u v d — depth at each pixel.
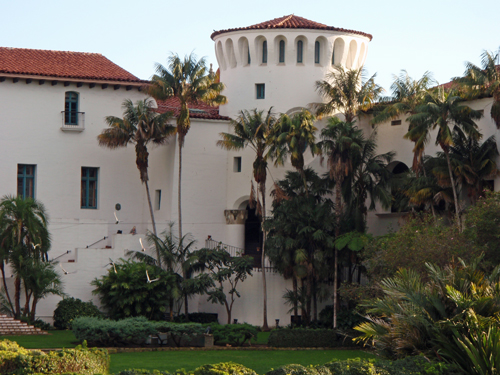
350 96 48.31
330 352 38.47
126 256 45.97
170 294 43.97
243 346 39.28
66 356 22.19
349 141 44.12
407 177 44.16
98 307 45.00
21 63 48.19
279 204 47.16
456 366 22.08
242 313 48.28
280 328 42.50
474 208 37.12
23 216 40.62
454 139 41.88
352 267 48.84
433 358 22.98
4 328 39.34
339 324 44.06
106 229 47.94
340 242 44.28
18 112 47.69
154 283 43.19
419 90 45.62
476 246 34.97
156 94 46.47
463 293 23.73
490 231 35.78
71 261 46.66
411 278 25.88
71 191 48.84
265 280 47.66
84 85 49.34
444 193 41.28
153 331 36.88
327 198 49.44
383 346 24.33
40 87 48.34
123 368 29.23
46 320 43.59
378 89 48.12
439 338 22.89
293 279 47.12
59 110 48.75
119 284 42.66
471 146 41.53
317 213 45.72
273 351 38.34
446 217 43.56
